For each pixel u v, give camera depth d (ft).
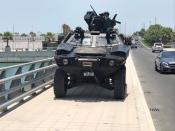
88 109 42.22
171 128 34.76
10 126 33.96
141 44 619.26
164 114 41.52
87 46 51.11
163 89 63.21
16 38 410.93
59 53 48.78
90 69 47.91
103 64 47.21
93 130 32.73
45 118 37.29
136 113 40.14
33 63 51.67
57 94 49.44
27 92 47.70
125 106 44.29
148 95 55.83
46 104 44.88
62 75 49.06
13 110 40.91
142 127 33.94
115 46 49.52
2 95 38.42
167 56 101.45
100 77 49.39
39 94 52.70
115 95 48.73
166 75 92.17
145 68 116.88
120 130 32.81
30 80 49.80
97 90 57.93
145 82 75.10
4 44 377.30
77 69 48.16
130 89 60.34
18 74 44.57
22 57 152.76
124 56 47.85
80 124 34.94
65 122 35.68
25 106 43.34
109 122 35.83
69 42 52.42
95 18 58.85
